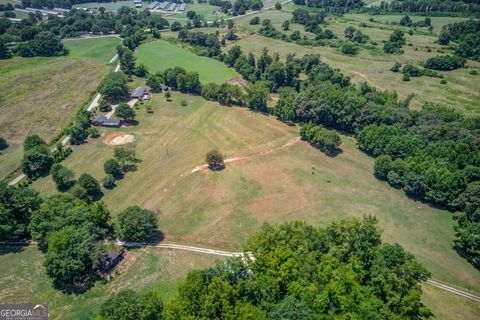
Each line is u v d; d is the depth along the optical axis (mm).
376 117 145375
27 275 86750
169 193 118438
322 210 110688
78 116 156625
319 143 143750
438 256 94375
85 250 84500
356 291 67125
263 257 74250
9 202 97188
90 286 84500
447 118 141125
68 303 79938
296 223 85875
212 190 119812
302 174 127875
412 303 66062
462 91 181375
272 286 68438
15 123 158375
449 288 85062
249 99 174750
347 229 80562
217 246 97125
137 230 95562
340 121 154375
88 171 128000
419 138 130375
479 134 128250
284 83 197625
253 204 113438
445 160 117312
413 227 104312
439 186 109812
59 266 81312
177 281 85750
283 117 166125
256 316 63000
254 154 139750
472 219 101000
